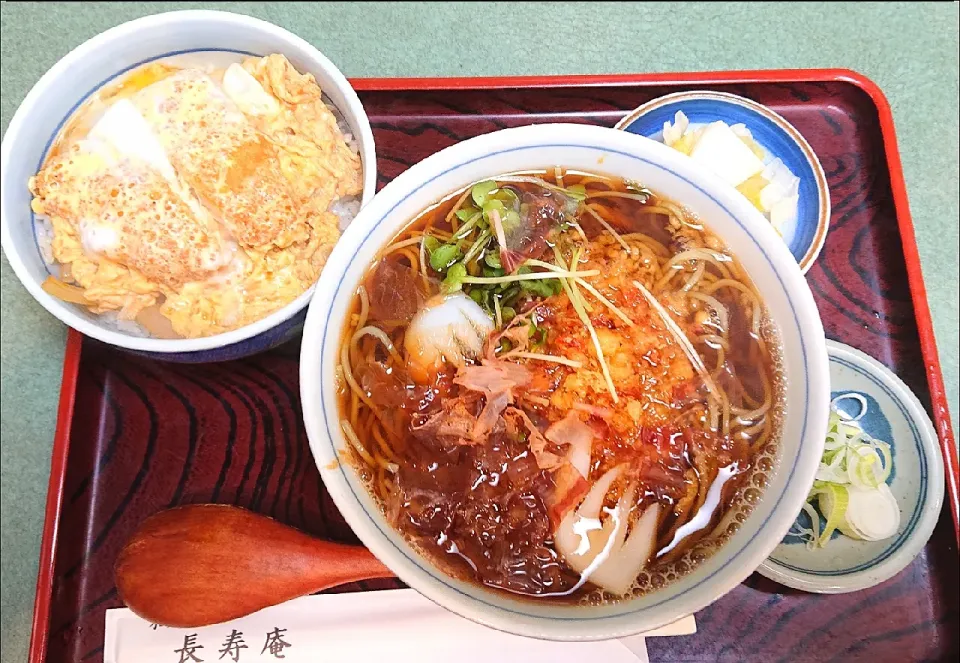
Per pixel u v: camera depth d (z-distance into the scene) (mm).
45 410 446
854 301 426
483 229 359
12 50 496
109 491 397
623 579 319
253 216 350
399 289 353
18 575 426
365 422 344
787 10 509
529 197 355
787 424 319
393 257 355
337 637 367
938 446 391
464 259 359
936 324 463
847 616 380
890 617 382
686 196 341
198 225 350
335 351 328
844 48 501
